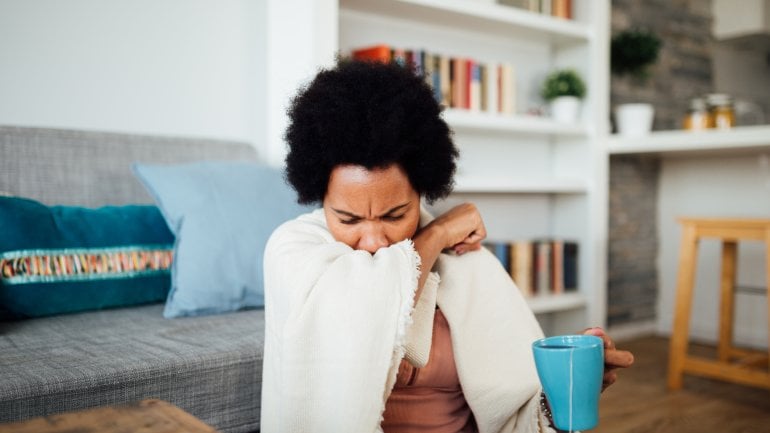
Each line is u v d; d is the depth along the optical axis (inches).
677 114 142.9
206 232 61.4
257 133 92.0
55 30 75.4
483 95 106.3
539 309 111.3
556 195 127.9
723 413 87.0
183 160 76.2
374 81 30.9
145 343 49.2
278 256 33.1
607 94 121.3
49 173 66.3
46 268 57.0
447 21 107.5
